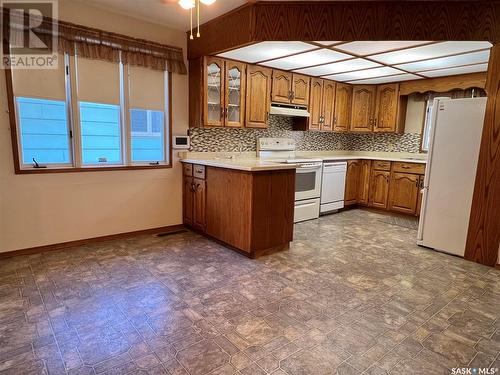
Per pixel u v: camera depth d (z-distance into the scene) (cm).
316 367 165
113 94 339
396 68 407
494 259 301
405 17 279
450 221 330
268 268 290
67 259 299
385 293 247
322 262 307
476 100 303
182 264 295
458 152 318
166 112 382
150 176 378
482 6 270
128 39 334
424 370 165
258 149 470
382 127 531
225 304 226
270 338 188
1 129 282
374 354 176
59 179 317
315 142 553
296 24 289
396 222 462
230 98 394
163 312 214
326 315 214
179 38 377
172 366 164
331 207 502
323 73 450
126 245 342
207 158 420
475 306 230
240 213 315
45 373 157
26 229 305
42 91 296
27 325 195
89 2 303
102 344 179
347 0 278
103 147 345
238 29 308
